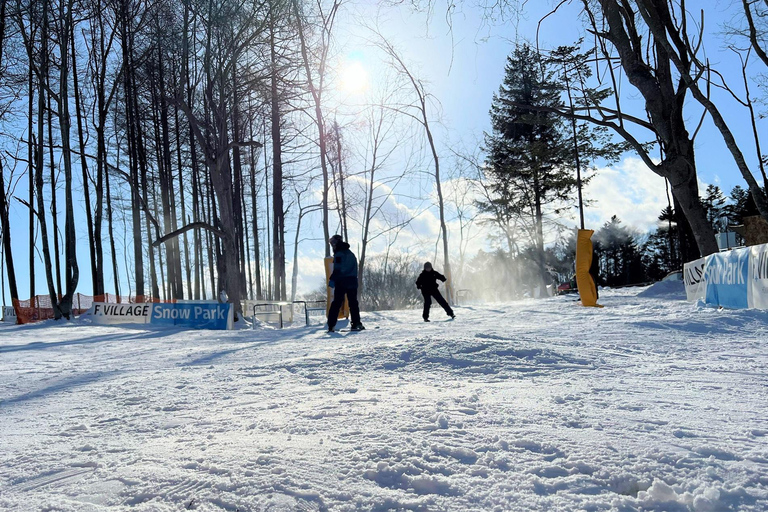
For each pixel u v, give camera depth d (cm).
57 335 1484
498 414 316
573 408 334
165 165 2755
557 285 4697
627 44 1495
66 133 2253
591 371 507
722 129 1224
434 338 655
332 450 250
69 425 361
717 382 439
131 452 273
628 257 6050
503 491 197
